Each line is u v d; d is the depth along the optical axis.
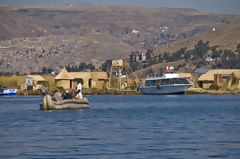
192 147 92.81
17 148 92.69
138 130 126.50
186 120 162.12
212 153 85.25
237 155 83.00
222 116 181.12
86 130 127.19
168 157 81.38
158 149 90.44
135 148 91.94
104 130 127.00
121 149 90.69
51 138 108.75
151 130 126.31
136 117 177.50
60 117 175.88
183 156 82.31
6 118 174.62
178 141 102.00
